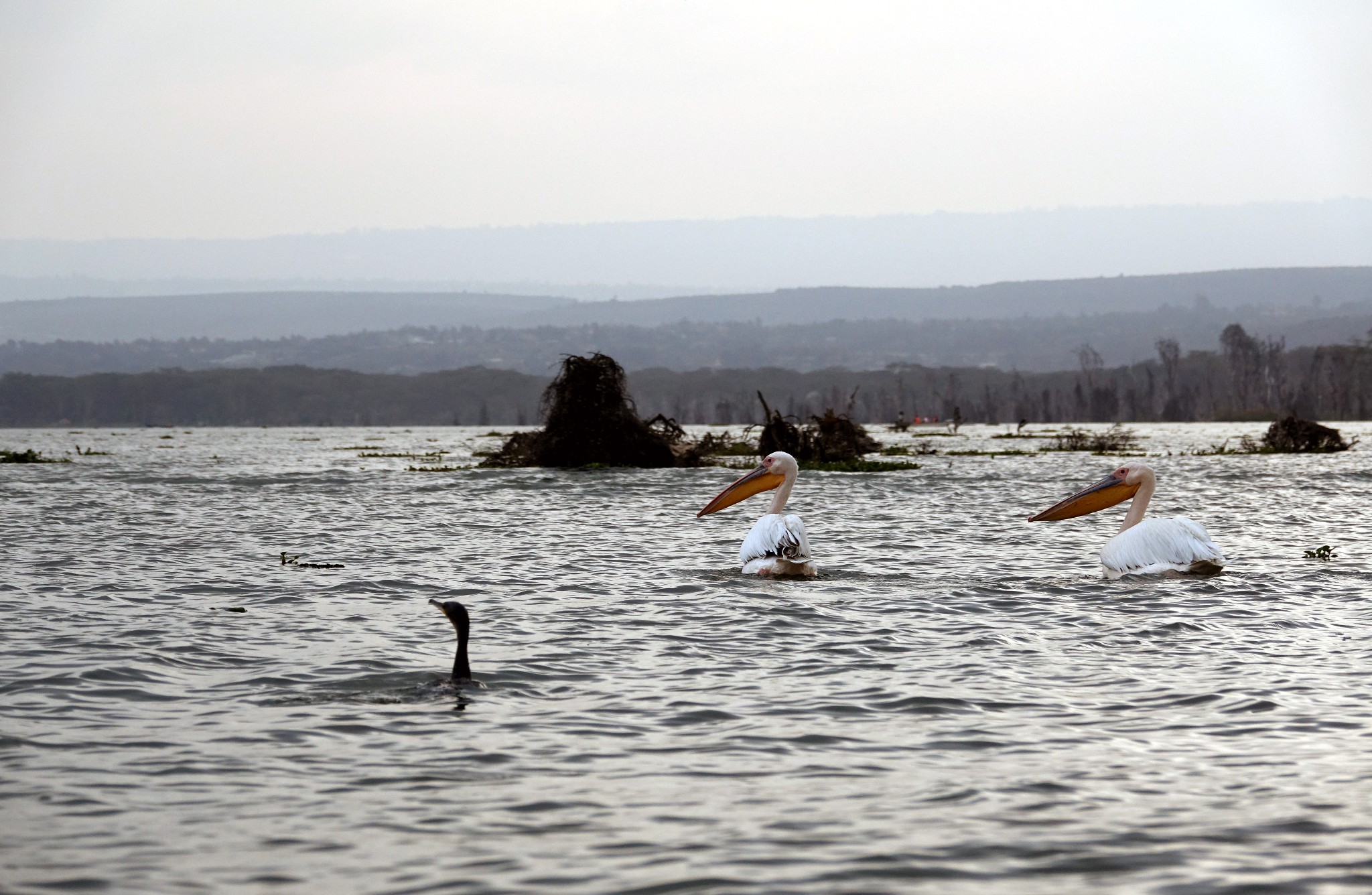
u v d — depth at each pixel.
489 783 18.98
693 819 17.42
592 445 110.31
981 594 36.44
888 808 17.91
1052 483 89.88
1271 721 22.50
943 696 24.42
